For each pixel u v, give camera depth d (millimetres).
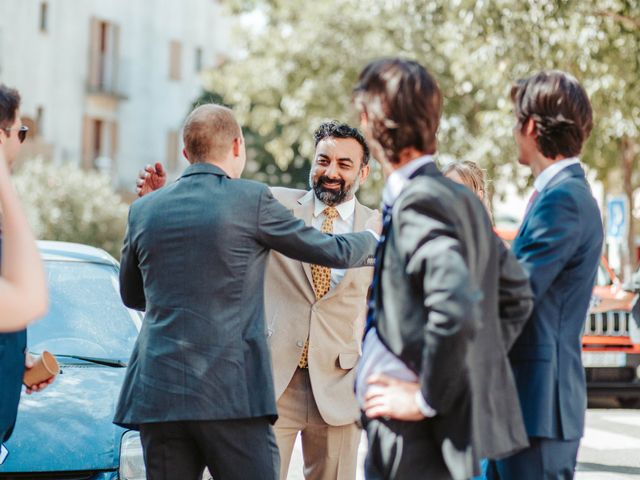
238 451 3953
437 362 2955
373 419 3268
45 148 34344
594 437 9469
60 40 35406
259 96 25484
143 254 4027
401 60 3283
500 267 3266
